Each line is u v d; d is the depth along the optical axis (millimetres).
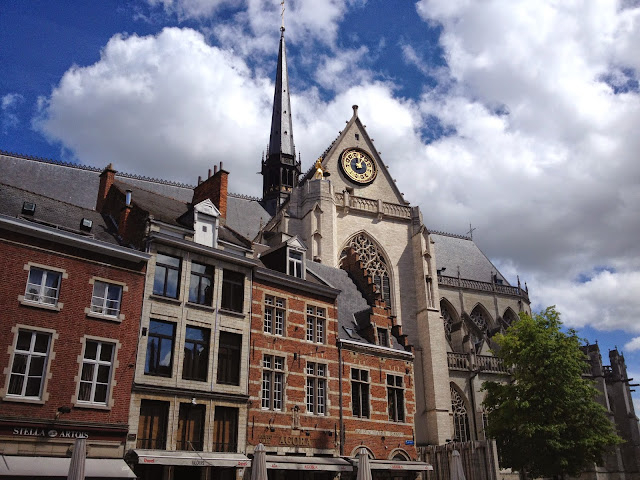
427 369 49000
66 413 22406
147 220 27250
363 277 41594
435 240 75375
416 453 35344
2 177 48406
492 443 35406
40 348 22688
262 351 29594
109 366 24203
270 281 31344
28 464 20641
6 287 22156
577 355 38781
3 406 21078
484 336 59031
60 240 23906
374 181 57219
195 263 28406
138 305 25641
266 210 69250
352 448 31891
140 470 23984
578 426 37188
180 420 25812
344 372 33156
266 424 28500
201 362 27266
